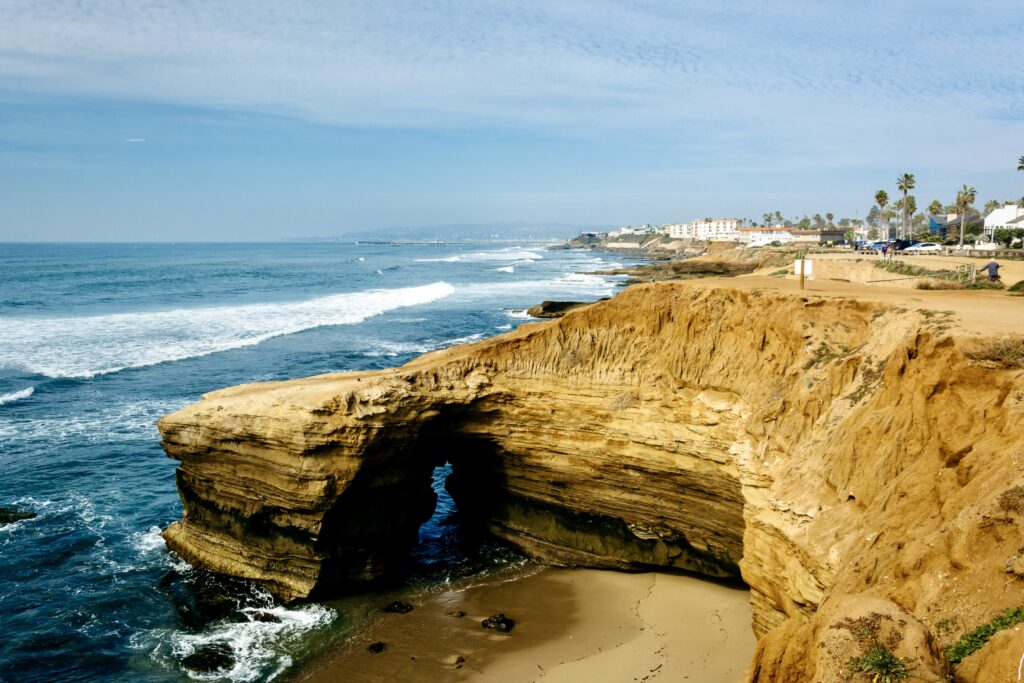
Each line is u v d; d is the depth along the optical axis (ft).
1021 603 34.78
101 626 77.71
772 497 62.44
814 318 75.77
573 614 79.10
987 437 45.19
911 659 33.68
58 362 183.93
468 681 67.41
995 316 62.95
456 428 91.30
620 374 85.81
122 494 109.50
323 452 82.53
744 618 75.10
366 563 86.99
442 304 324.19
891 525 47.83
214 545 89.71
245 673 70.08
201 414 86.89
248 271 549.54
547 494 92.53
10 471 116.57
